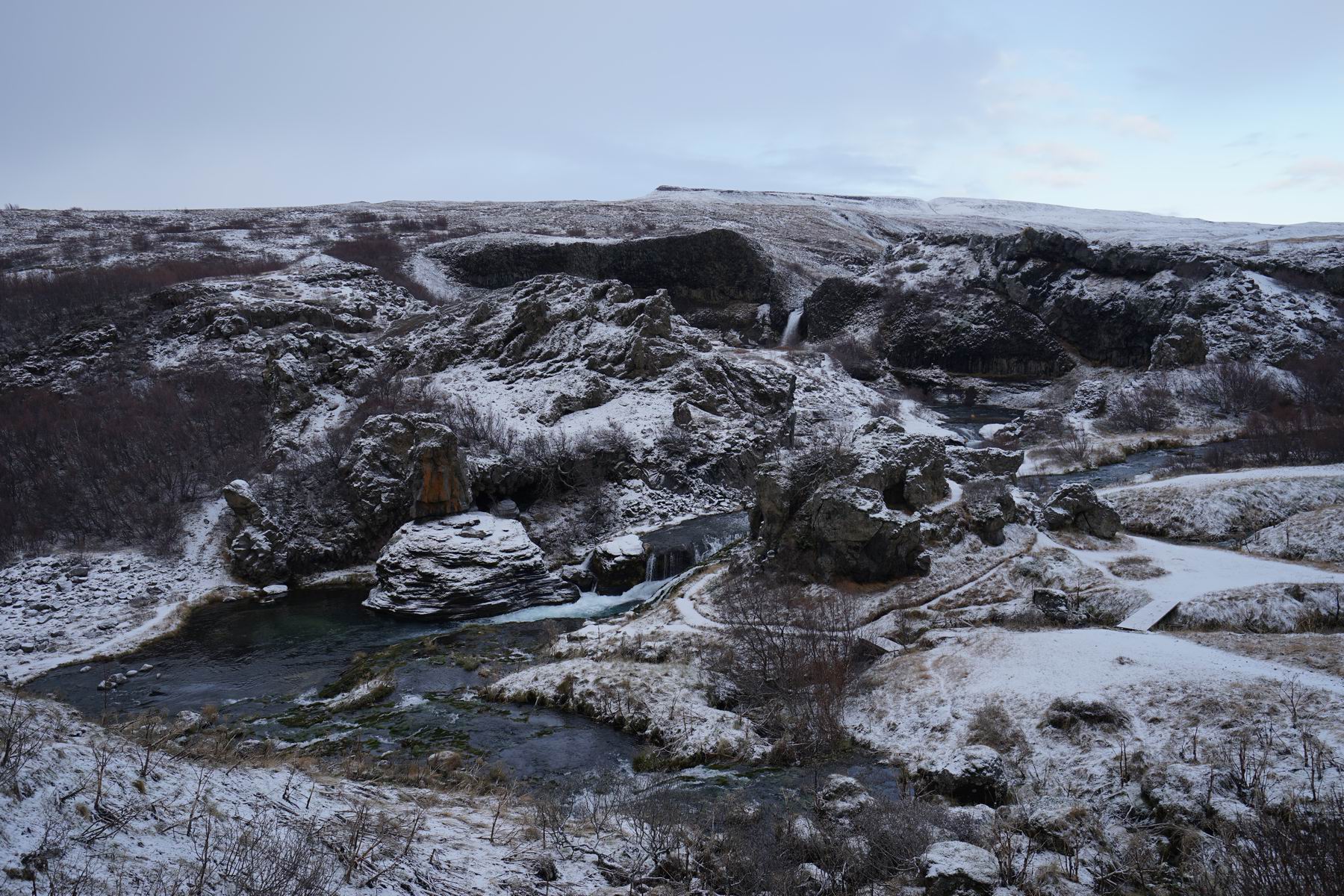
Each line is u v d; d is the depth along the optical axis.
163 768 13.52
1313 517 37.34
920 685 25.11
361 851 12.49
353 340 70.19
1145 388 70.44
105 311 73.81
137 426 52.41
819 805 18.09
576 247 111.25
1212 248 107.25
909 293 100.19
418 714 26.23
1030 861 15.12
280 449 50.88
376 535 45.44
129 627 36.72
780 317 111.88
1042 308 91.88
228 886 10.31
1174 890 13.71
